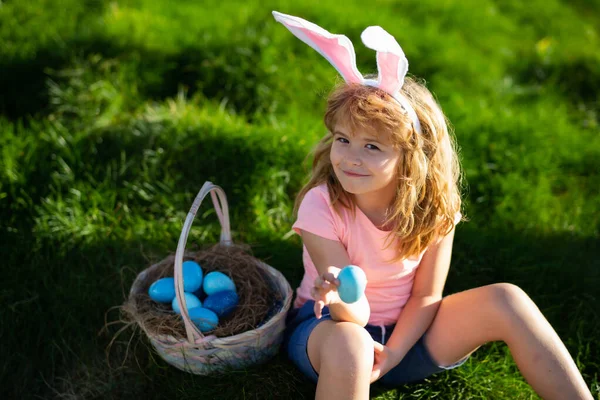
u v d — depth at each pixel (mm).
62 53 3451
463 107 3523
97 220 2781
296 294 2398
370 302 2104
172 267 2371
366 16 4055
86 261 2637
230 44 3629
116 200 2891
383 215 2037
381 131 1827
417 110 1933
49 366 2326
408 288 2117
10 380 2270
